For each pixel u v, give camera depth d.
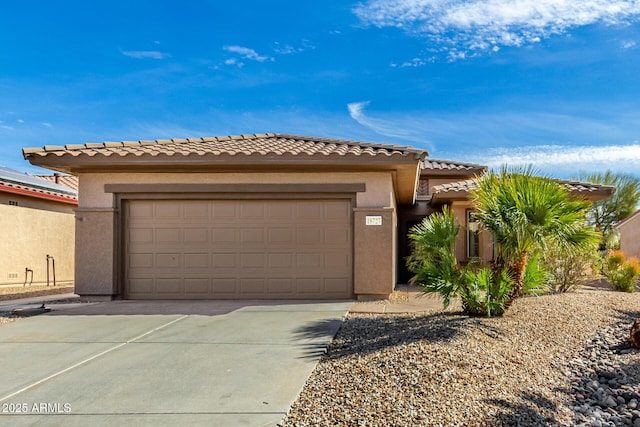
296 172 11.91
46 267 17.94
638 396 5.61
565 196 8.29
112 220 11.95
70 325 8.80
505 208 8.17
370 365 6.11
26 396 5.33
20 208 16.80
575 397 5.59
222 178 12.01
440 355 6.27
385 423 4.57
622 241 29.86
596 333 7.99
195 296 12.05
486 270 8.57
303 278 11.98
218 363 6.43
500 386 5.56
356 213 11.78
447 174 20.17
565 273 12.21
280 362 6.44
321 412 4.84
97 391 5.46
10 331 8.35
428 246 8.92
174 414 4.83
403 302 11.30
